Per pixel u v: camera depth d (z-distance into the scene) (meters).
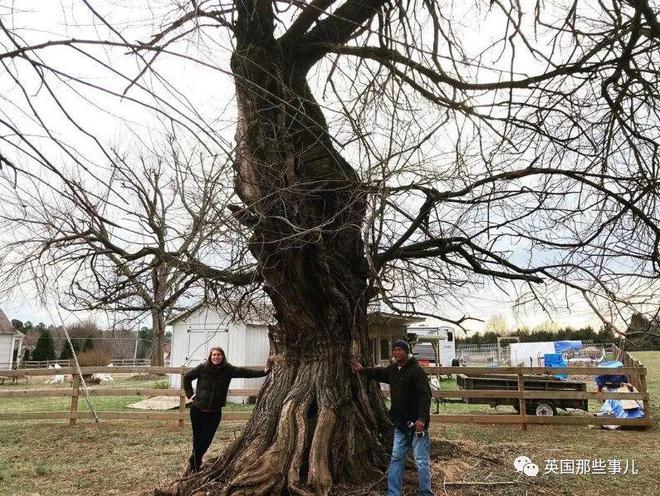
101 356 31.80
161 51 2.49
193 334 17.56
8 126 2.44
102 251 5.89
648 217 5.13
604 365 13.59
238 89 4.67
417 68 5.60
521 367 10.84
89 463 7.72
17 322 45.00
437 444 7.14
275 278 5.56
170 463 7.53
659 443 9.03
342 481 5.25
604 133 5.52
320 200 5.60
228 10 3.69
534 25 5.25
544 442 9.06
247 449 5.43
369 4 5.88
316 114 5.84
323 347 5.91
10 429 10.95
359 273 6.07
